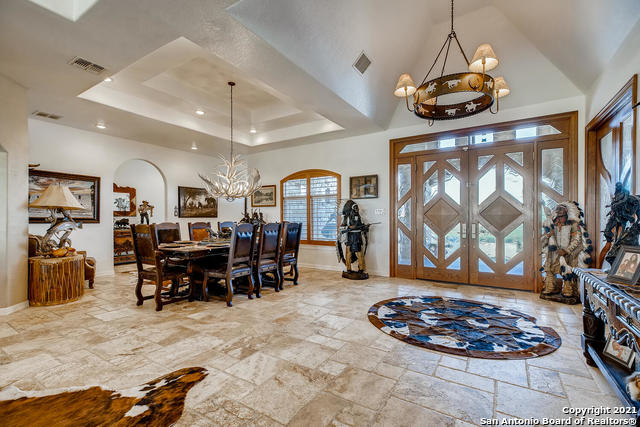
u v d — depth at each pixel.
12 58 3.05
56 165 4.99
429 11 3.88
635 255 1.75
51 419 1.64
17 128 3.58
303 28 3.00
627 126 2.90
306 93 3.93
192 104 5.05
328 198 6.46
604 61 3.10
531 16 3.43
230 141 6.38
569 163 4.15
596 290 2.02
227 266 3.79
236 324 3.11
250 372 2.15
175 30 2.66
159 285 3.57
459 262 4.98
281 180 7.21
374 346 2.59
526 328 2.98
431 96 2.77
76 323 3.14
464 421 1.63
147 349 2.52
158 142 6.29
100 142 5.57
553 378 2.07
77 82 3.56
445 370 2.18
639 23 2.35
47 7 2.34
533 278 4.42
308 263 6.76
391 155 5.59
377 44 3.79
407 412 1.71
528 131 4.46
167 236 4.69
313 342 2.67
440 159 5.14
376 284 4.98
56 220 4.20
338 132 5.82
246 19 2.57
